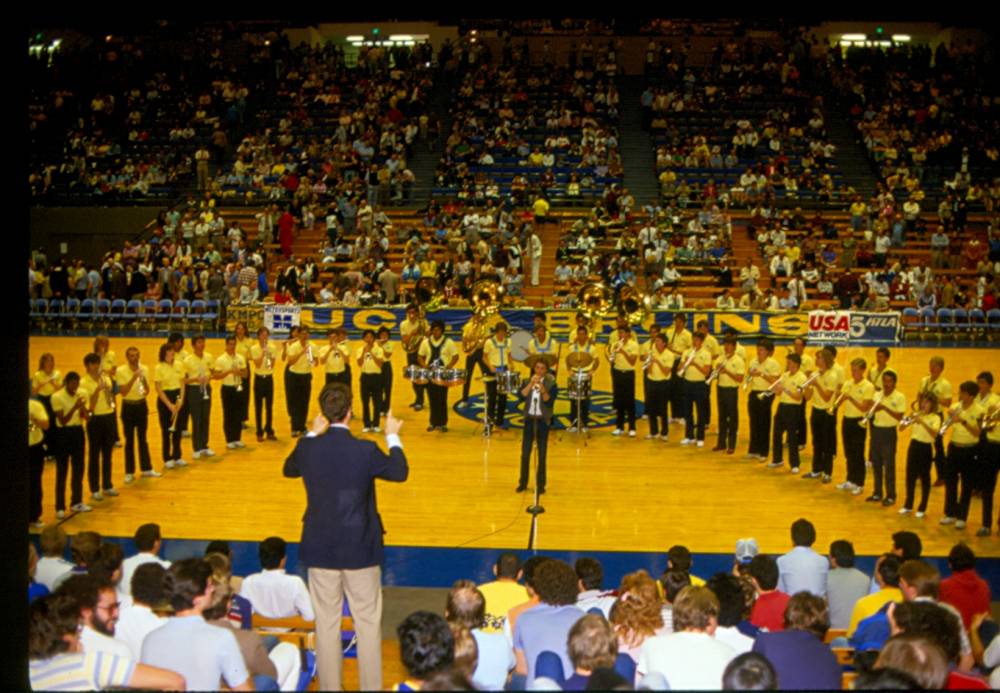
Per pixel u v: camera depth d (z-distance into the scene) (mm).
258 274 26797
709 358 14688
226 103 35969
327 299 25594
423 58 37375
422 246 27938
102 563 6770
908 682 4211
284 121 35125
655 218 29188
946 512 11641
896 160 33938
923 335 25141
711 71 36625
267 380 15008
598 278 25406
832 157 34094
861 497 12672
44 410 11125
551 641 5895
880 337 24203
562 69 36750
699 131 34531
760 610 7059
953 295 26438
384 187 31984
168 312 26719
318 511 5910
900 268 27641
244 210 31641
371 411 16906
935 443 12570
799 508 12227
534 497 12562
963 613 7434
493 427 15906
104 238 32031
